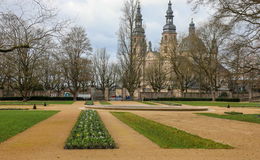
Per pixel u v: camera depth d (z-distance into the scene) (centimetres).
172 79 7706
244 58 2233
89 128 1426
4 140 1219
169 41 6831
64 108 3488
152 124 1788
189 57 6556
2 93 6144
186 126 1781
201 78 7388
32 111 2870
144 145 1117
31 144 1132
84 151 994
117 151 999
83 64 6138
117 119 2152
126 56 6134
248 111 3412
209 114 2778
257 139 1304
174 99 6531
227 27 2111
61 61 5831
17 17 1769
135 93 7875
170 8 10581
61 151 994
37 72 5497
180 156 931
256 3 1998
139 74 6588
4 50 1698
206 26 5788
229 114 2805
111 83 9212
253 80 2466
